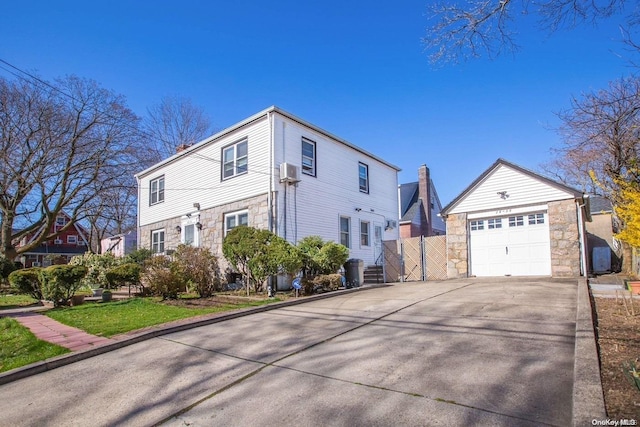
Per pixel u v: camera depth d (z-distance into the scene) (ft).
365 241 53.98
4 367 16.21
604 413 9.62
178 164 55.88
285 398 12.10
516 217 41.65
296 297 32.24
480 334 17.47
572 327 17.72
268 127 42.06
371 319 22.15
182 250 36.27
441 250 47.85
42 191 65.72
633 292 26.50
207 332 21.34
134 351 18.40
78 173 68.69
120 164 71.82
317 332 19.94
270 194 41.01
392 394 11.83
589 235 60.80
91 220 98.37
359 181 53.98
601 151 36.63
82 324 24.13
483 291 29.53
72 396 13.38
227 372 14.78
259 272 33.94
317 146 47.11
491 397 11.22
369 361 14.93
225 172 47.52
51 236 71.51
